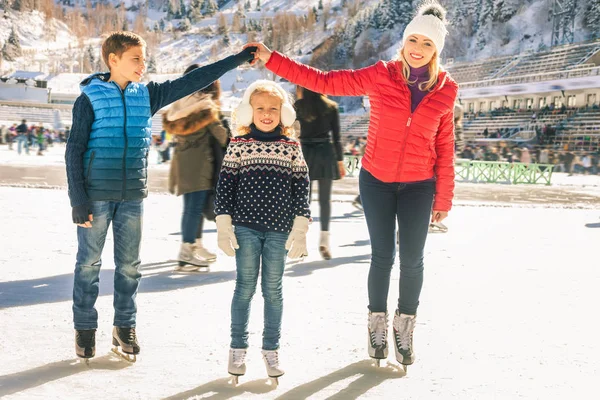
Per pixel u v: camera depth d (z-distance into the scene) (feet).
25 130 103.76
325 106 21.44
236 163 10.91
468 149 139.54
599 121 164.55
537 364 11.85
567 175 114.01
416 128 11.62
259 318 14.35
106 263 20.06
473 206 45.83
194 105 18.44
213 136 18.94
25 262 19.67
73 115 11.05
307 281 18.45
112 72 11.43
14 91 317.22
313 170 21.53
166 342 12.50
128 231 11.51
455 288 18.13
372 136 12.10
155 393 9.96
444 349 12.66
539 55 240.53
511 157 128.36
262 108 10.77
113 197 11.18
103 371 10.87
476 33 388.16
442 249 25.27
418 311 15.49
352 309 15.39
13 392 9.76
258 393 10.12
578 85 171.83
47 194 40.45
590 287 18.80
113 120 11.11
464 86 225.97
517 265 22.21
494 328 14.19
